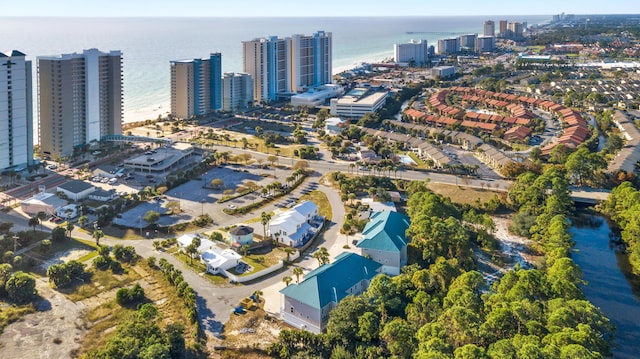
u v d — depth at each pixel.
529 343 125.25
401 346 138.50
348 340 149.50
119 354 137.62
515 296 155.62
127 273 199.00
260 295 184.38
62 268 189.25
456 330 139.00
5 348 153.62
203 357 150.62
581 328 134.50
